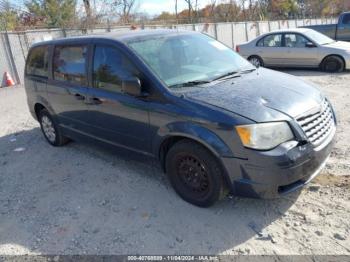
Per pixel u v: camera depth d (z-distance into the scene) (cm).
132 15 2605
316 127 326
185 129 328
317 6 4866
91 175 453
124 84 358
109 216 357
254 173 301
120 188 411
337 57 1046
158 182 416
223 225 325
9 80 1294
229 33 2102
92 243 318
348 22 1405
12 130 694
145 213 356
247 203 355
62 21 2247
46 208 385
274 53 1171
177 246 304
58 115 523
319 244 289
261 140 296
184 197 366
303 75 1060
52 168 489
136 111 375
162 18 3088
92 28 1691
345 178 382
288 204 347
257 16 3556
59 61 497
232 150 304
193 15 3216
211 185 331
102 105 420
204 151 325
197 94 341
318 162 323
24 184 450
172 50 410
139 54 381
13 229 353
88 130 466
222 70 410
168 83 359
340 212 326
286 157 296
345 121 568
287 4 4109
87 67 441
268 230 313
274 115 304
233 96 332
